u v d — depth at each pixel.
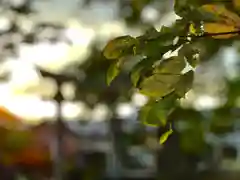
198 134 1.72
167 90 0.92
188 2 0.95
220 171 2.75
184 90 0.92
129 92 2.56
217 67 2.42
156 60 0.91
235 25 0.93
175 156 2.64
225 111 1.94
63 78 2.64
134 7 2.47
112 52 0.91
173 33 0.91
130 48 0.91
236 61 2.41
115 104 2.73
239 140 2.71
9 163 2.75
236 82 1.91
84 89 2.68
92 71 2.65
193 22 0.92
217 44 1.15
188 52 0.91
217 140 2.60
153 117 1.00
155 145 2.71
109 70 0.93
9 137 2.71
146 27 2.50
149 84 0.92
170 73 0.91
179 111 1.55
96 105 2.75
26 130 2.78
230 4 0.93
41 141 2.82
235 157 2.76
